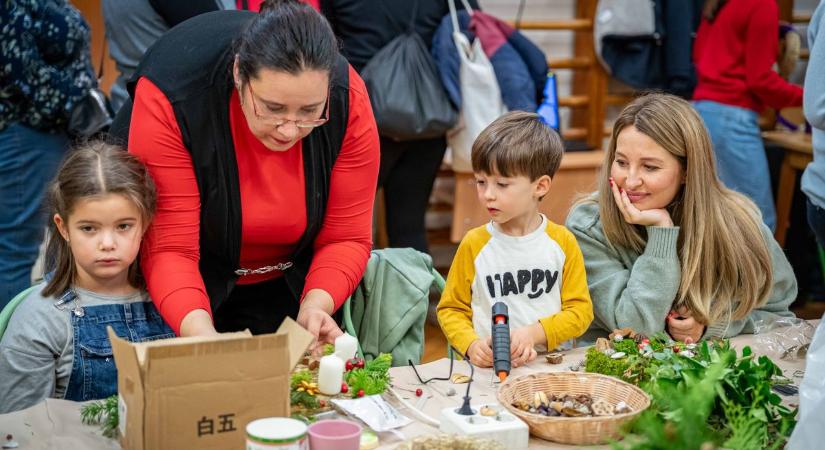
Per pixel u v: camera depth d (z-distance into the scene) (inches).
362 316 81.2
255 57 60.4
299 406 58.9
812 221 102.1
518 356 69.0
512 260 72.7
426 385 65.2
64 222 67.8
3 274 103.1
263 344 51.8
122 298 71.4
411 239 135.2
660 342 69.4
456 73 129.3
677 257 77.7
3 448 53.8
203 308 67.0
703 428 48.1
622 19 162.9
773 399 57.6
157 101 66.4
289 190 70.7
